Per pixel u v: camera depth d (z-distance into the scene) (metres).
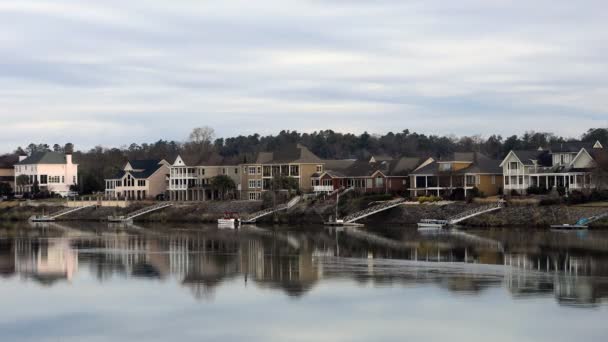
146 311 63.75
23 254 100.56
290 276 79.19
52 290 72.62
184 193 199.38
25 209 196.75
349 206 156.62
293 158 188.12
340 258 93.25
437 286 72.50
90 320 61.12
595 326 57.78
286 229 141.88
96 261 92.50
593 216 125.50
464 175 155.75
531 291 69.44
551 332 56.50
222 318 61.41
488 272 79.94
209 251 102.94
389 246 105.56
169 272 82.88
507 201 137.00
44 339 56.28
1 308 65.12
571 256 91.25
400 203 150.75
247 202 173.38
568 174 143.75
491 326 58.25
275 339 55.88
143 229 148.75
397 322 59.72
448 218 140.75
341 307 64.56
